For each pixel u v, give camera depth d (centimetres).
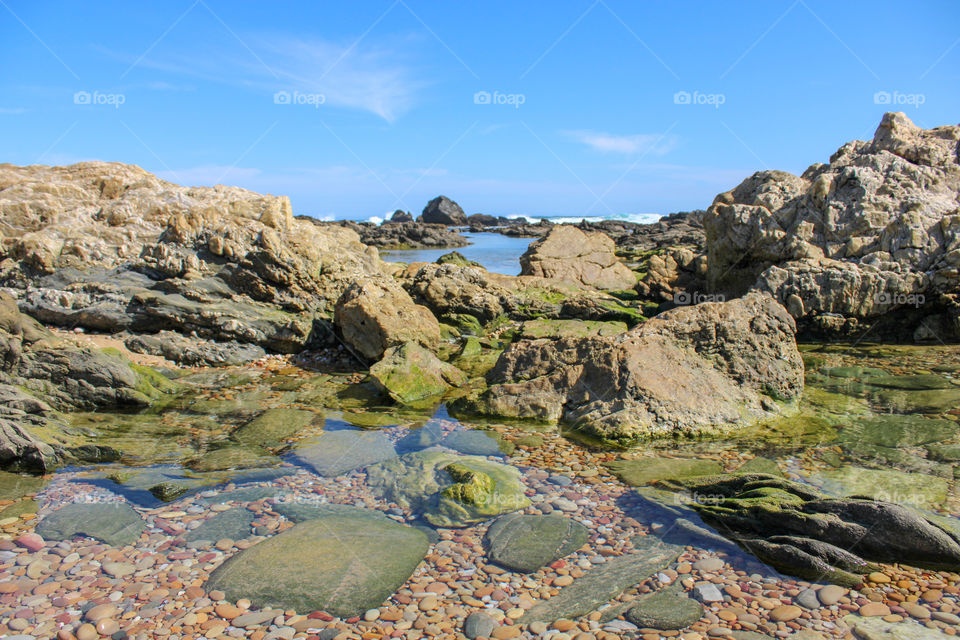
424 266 586
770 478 223
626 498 228
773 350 333
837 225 509
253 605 167
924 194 495
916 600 168
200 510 218
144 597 170
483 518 213
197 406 331
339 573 179
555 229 777
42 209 480
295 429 297
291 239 472
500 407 321
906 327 486
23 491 232
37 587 173
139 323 438
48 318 434
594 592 173
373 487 237
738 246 571
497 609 166
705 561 188
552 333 488
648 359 318
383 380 351
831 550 185
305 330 452
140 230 477
